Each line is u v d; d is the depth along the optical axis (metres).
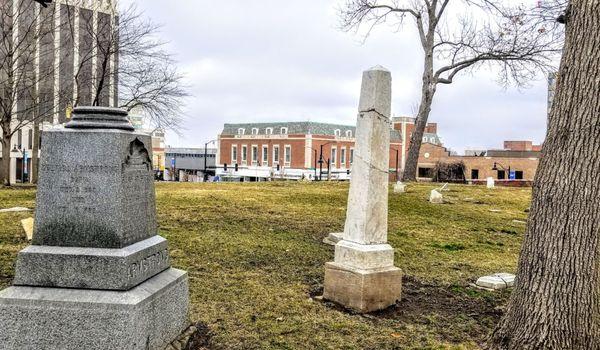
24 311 4.26
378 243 6.93
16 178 52.59
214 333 5.54
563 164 5.00
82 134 4.54
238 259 8.97
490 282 8.20
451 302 7.32
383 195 6.95
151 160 5.14
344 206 16.88
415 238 12.23
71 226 4.49
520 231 14.66
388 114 6.95
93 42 29.73
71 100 27.98
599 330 5.48
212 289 7.11
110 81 32.06
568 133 4.98
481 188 27.03
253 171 84.50
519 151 65.00
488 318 6.65
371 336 5.77
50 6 26.75
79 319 4.23
